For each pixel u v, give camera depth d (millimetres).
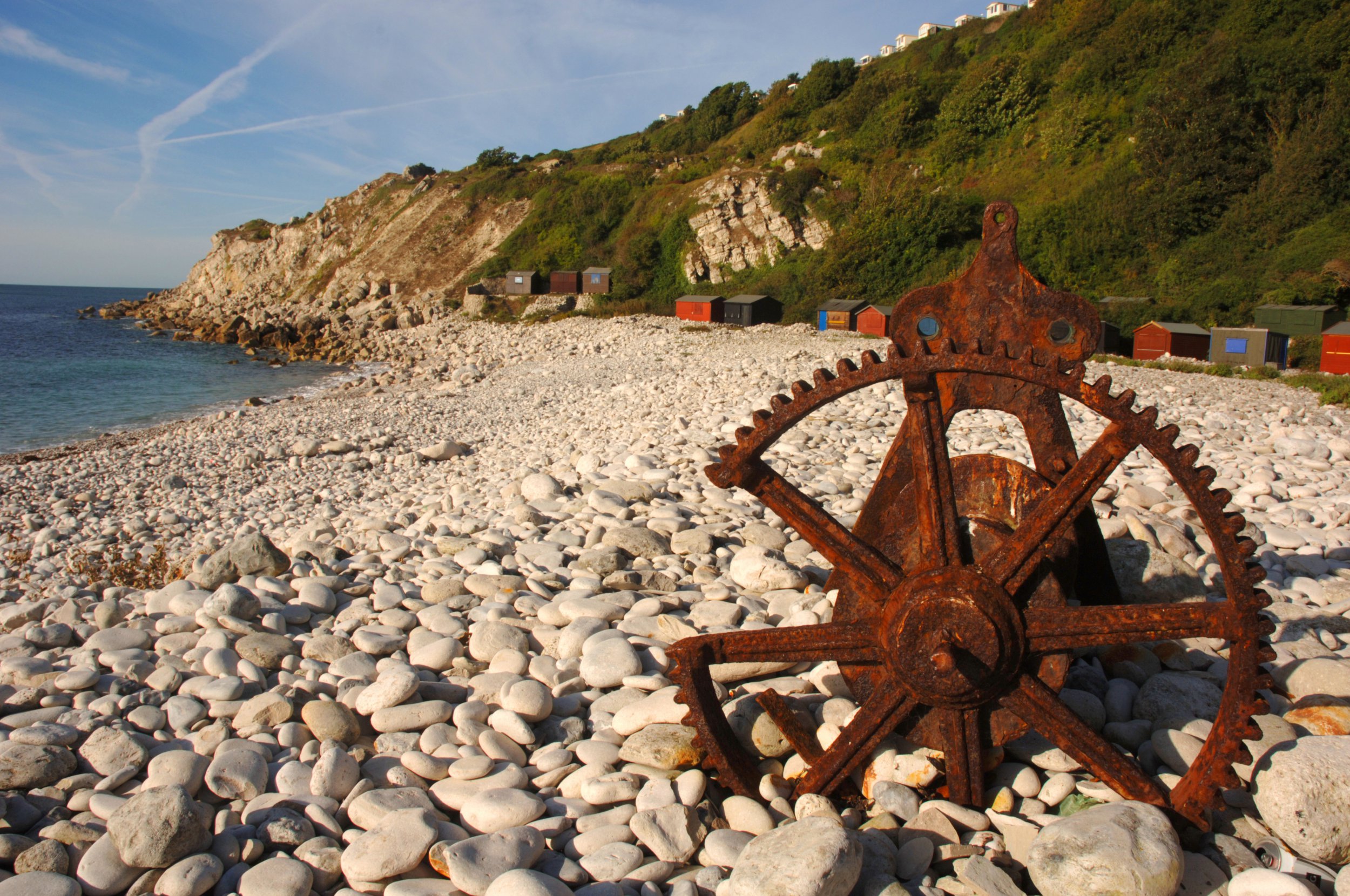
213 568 5777
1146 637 2797
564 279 55062
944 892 2689
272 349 45688
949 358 2889
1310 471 9156
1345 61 36000
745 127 67688
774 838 2607
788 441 10602
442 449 14703
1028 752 3283
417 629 4766
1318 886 2609
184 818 2914
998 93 48906
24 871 2838
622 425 15055
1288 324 27938
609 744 3533
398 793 3219
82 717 3850
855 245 45531
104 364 37500
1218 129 36938
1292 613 4617
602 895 2684
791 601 4922
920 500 3012
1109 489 7090
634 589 5305
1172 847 2500
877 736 3078
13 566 9633
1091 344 3512
